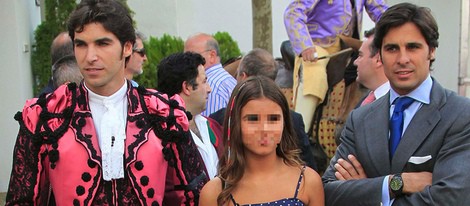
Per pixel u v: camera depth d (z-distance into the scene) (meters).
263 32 8.40
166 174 2.70
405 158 2.61
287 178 2.61
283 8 12.62
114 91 2.63
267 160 2.58
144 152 2.56
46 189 2.61
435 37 2.63
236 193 2.57
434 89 2.65
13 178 2.57
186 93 3.75
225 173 2.60
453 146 2.51
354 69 4.92
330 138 4.91
